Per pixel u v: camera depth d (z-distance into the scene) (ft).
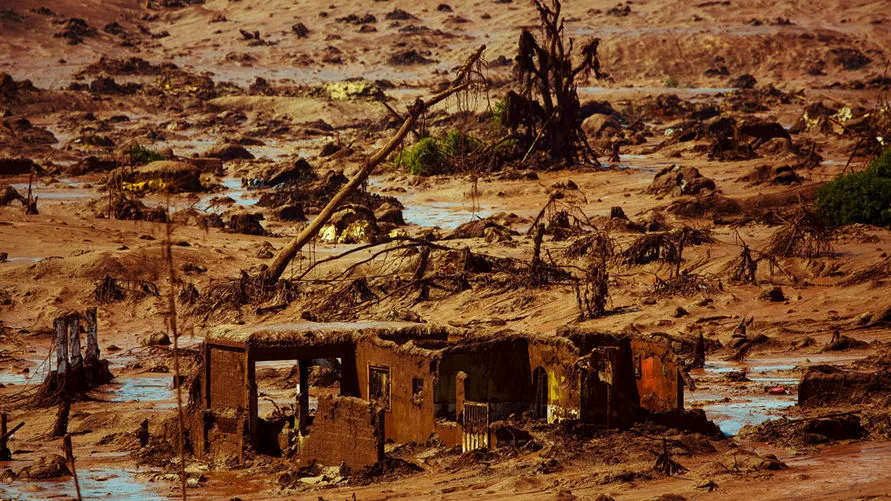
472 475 122.42
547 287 260.21
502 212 416.87
